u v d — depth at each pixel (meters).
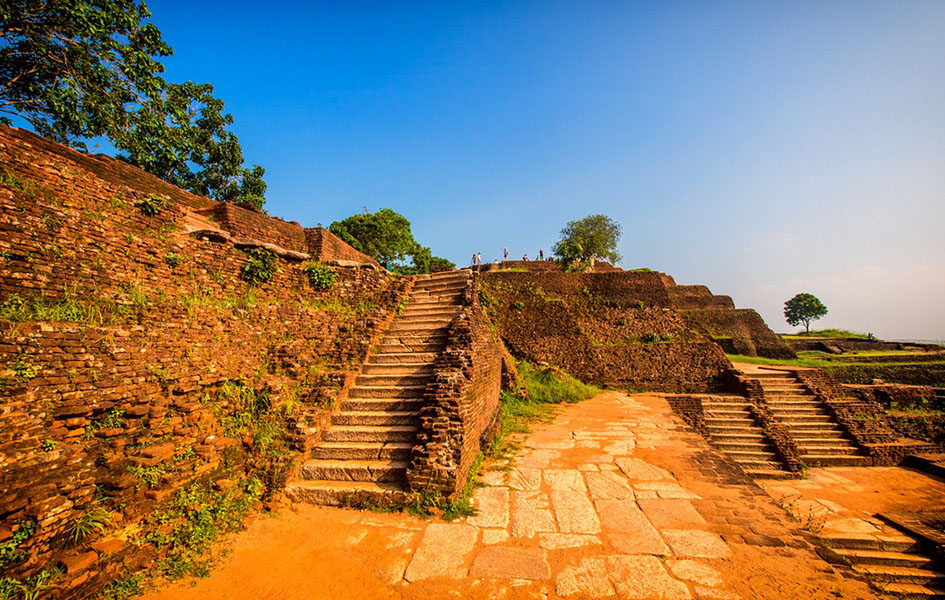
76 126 11.49
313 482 6.47
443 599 4.11
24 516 3.80
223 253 8.99
